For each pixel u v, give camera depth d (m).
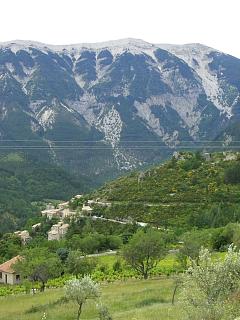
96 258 96.50
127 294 59.88
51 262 82.19
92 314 48.31
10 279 106.25
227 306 26.34
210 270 27.41
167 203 158.88
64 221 172.62
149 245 81.44
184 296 27.39
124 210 160.88
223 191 159.25
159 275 86.69
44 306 55.47
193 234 91.81
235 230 91.50
